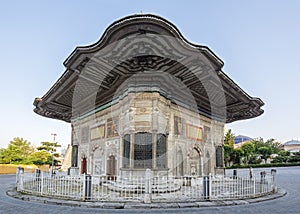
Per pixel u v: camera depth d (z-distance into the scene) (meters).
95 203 7.44
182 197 8.14
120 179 10.80
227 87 12.81
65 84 12.41
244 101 15.14
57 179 9.47
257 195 8.84
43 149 42.91
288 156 39.88
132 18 7.63
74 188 9.80
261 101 16.06
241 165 35.34
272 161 40.44
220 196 8.26
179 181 10.98
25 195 9.05
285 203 7.98
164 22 7.76
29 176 10.13
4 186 13.56
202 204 7.34
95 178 10.97
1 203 7.92
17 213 6.52
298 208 7.18
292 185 13.66
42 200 8.02
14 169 33.94
